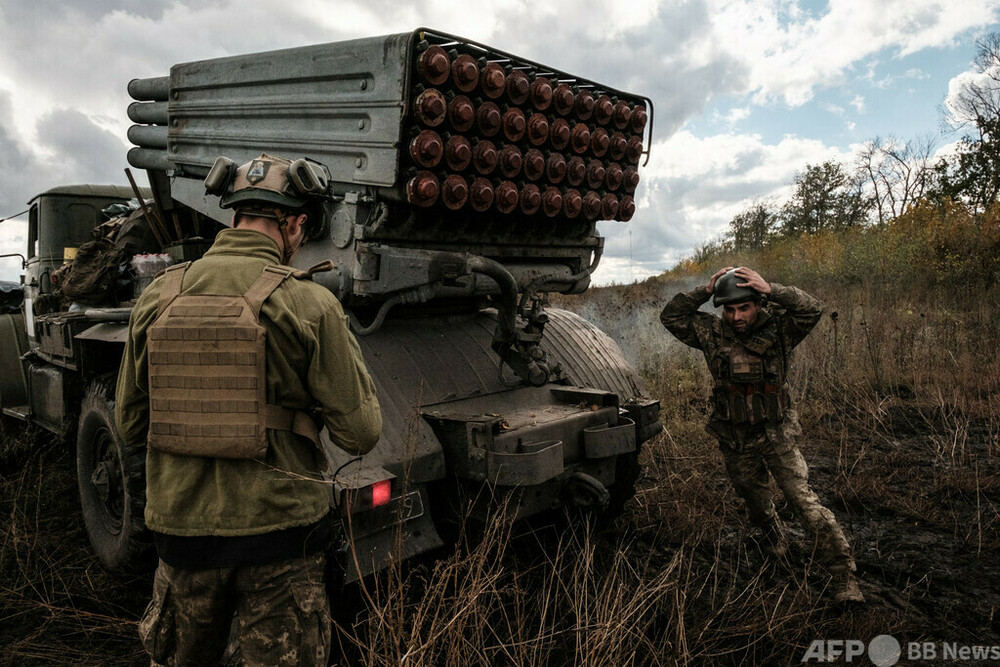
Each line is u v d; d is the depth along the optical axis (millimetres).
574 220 3121
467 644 2021
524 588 2809
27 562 3031
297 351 1494
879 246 11836
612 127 3039
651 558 3207
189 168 3443
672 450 4453
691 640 2463
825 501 3930
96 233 4121
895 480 4199
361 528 2221
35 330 4270
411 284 2561
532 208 2773
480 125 2508
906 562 3186
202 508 1466
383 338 2928
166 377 1478
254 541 1448
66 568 3131
